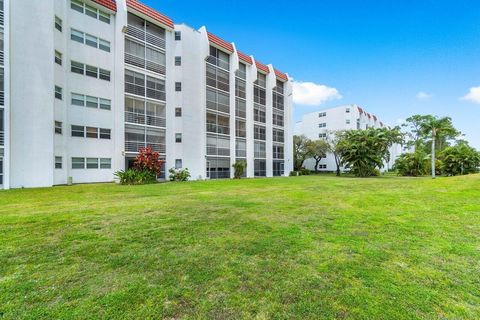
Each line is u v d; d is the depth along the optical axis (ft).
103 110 66.74
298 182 68.69
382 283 10.79
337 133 144.77
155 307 9.04
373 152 112.47
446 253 14.12
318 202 31.01
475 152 106.83
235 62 97.91
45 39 54.44
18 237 16.38
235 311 8.87
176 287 10.39
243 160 101.96
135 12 71.77
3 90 49.06
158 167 68.95
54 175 56.54
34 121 52.60
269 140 114.83
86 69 64.03
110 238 16.33
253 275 11.50
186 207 27.27
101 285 10.48
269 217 22.67
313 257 13.55
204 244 15.42
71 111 61.26
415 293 10.02
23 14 51.72
